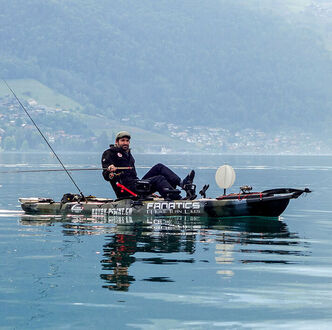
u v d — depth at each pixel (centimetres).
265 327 1188
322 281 1534
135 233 2320
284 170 12344
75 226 2528
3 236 2248
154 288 1457
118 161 2981
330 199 4394
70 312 1274
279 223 2691
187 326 1193
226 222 2652
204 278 1559
